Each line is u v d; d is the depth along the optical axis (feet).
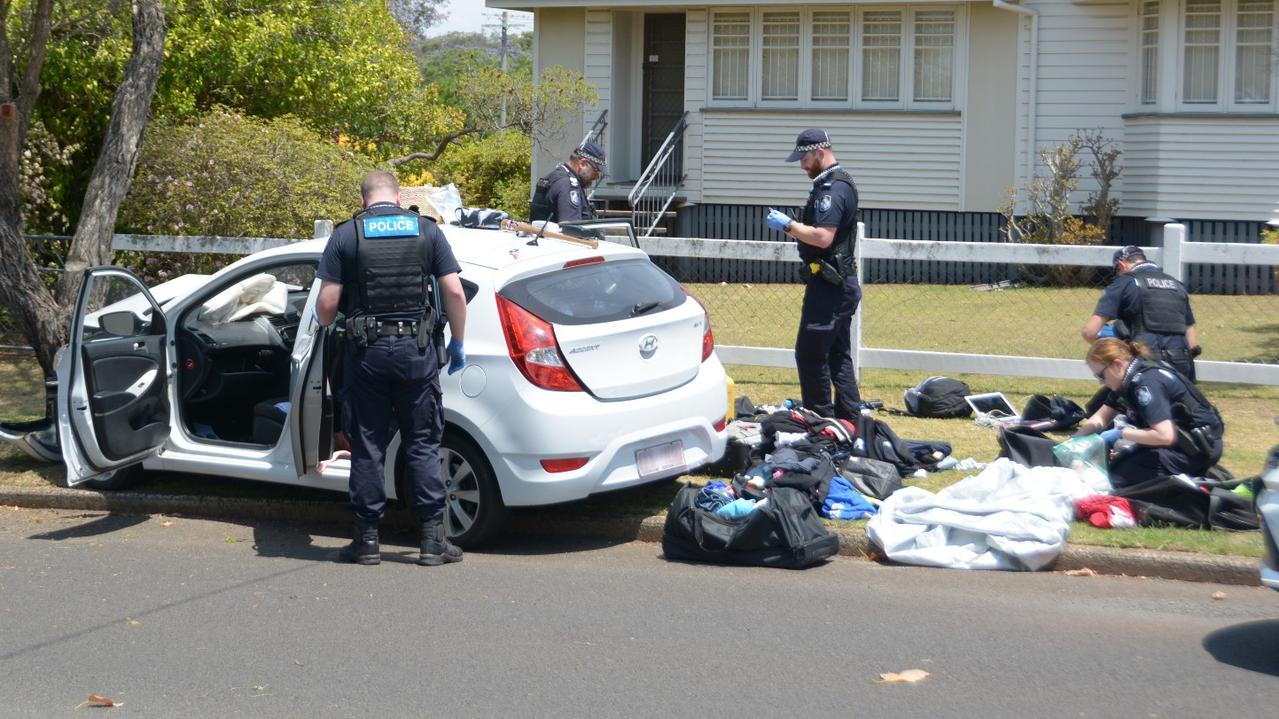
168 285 27.12
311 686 15.80
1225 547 20.04
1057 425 27.84
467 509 21.80
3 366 38.75
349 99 59.41
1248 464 25.30
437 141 70.23
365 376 20.51
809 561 20.56
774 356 33.58
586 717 14.69
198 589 19.94
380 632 17.75
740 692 15.37
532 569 20.84
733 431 24.75
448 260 20.71
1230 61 55.01
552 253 21.90
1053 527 20.39
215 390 25.09
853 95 61.41
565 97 62.18
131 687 15.92
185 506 24.77
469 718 14.73
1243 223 55.36
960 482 22.02
